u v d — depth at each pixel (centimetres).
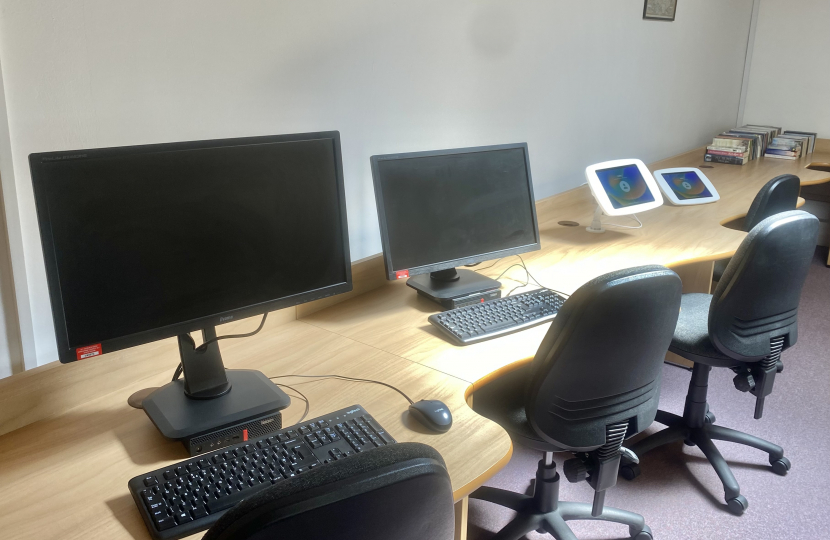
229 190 130
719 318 199
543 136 300
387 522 75
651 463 234
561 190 322
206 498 106
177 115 163
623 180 272
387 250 180
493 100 265
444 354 163
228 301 133
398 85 221
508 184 205
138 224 119
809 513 207
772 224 188
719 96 463
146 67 155
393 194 182
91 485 113
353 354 163
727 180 371
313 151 141
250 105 179
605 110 341
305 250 144
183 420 124
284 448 118
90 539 100
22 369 147
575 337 144
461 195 195
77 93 144
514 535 188
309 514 69
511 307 186
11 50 133
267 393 135
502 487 219
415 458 77
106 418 134
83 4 141
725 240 255
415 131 233
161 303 124
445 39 235
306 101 193
